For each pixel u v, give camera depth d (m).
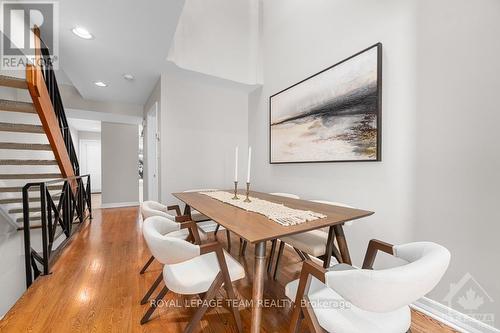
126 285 1.71
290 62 2.60
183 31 2.66
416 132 1.49
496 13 1.16
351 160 1.88
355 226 1.89
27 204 1.76
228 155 3.35
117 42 2.17
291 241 1.64
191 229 1.54
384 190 1.68
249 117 3.46
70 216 2.71
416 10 1.48
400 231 1.58
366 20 1.79
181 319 1.36
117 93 3.71
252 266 2.11
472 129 1.25
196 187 3.13
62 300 1.51
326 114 2.10
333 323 0.83
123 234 2.97
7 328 1.24
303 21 2.42
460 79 1.29
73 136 7.06
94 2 1.63
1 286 2.15
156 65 2.63
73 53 2.37
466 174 1.27
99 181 8.05
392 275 0.67
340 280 0.75
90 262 2.10
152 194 4.04
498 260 1.17
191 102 3.07
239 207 1.61
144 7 1.70
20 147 2.24
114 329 1.26
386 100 1.65
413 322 1.39
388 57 1.64
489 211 1.20
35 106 1.96
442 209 1.37
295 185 2.54
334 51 2.06
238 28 3.04
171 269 1.20
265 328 1.31
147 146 4.04
